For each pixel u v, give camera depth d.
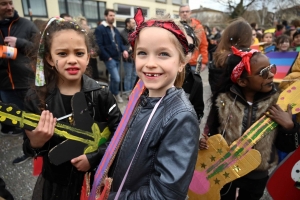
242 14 17.30
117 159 0.84
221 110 1.37
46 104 1.16
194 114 0.75
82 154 1.12
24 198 2.00
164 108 0.77
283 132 1.27
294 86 1.29
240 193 1.54
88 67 1.52
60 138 1.15
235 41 1.99
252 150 1.20
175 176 0.68
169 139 0.71
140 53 0.75
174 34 0.74
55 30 1.10
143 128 0.80
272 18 18.59
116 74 4.36
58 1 9.89
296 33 3.49
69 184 1.22
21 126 0.98
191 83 1.66
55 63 1.12
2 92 2.77
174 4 13.67
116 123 1.28
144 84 0.83
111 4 11.66
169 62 0.73
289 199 1.28
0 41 2.52
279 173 1.25
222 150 1.27
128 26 4.59
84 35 1.16
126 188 0.79
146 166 0.77
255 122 1.24
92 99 1.22
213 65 1.95
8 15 2.48
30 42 2.53
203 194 1.30
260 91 1.26
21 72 2.63
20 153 2.63
